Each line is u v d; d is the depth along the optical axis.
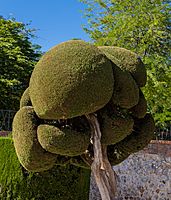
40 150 6.65
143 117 7.21
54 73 5.88
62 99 5.84
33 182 9.04
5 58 22.20
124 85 6.42
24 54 24.02
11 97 22.03
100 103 5.98
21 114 6.67
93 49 6.04
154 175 11.71
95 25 16.53
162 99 14.98
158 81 14.65
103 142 6.55
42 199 9.14
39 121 6.71
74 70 5.83
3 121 16.33
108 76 6.00
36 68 6.12
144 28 15.31
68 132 6.24
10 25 23.81
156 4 15.39
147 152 12.22
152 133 7.39
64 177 9.45
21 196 8.95
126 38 15.39
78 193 9.76
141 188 11.78
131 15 15.46
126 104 6.47
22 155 6.71
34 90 6.10
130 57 6.98
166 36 15.60
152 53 15.46
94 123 6.45
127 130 6.58
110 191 6.68
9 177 8.94
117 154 7.33
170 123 16.39
